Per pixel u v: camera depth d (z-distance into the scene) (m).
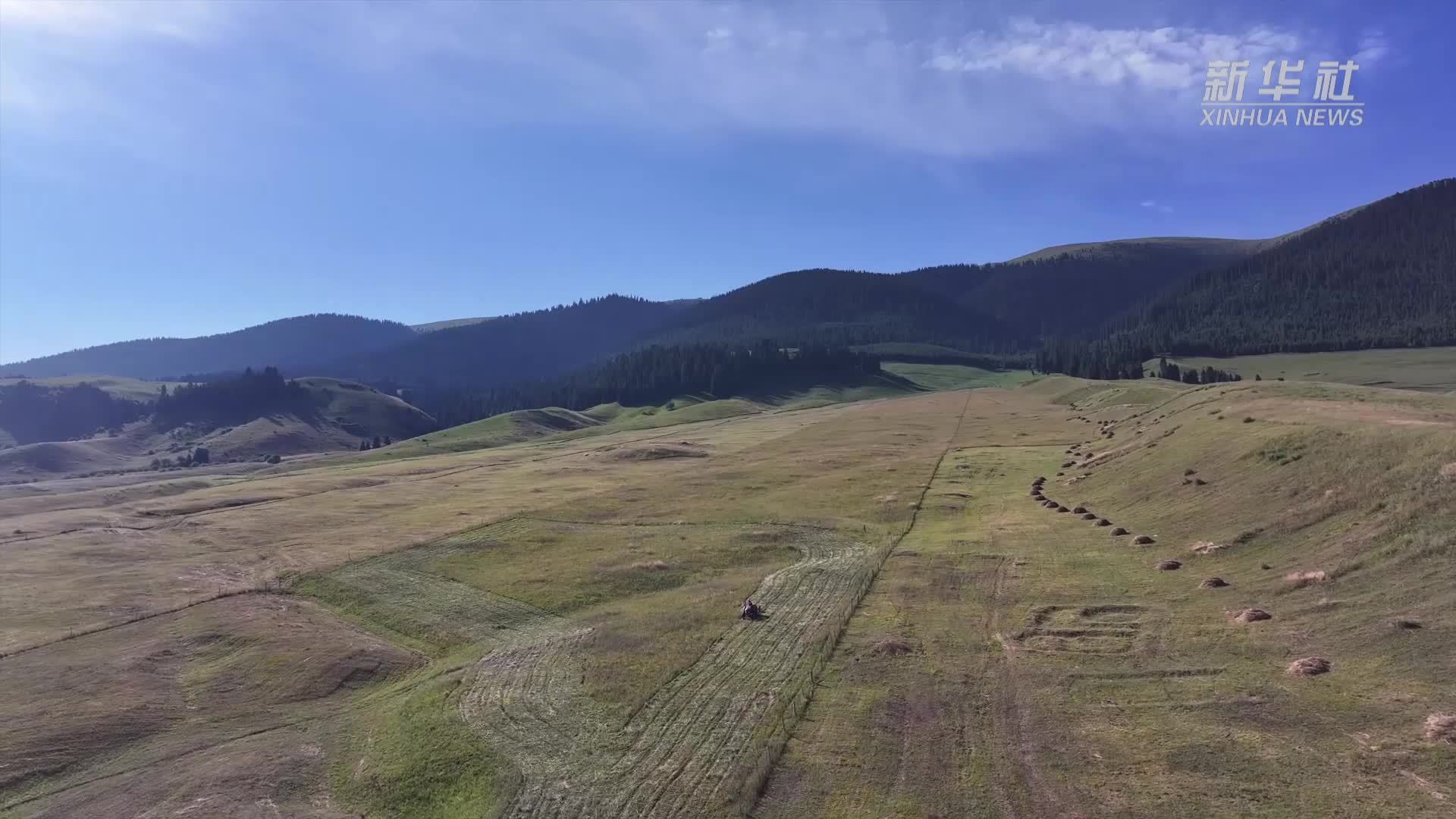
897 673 32.34
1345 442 46.06
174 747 31.77
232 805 26.73
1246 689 27.50
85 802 27.64
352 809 26.53
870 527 62.31
